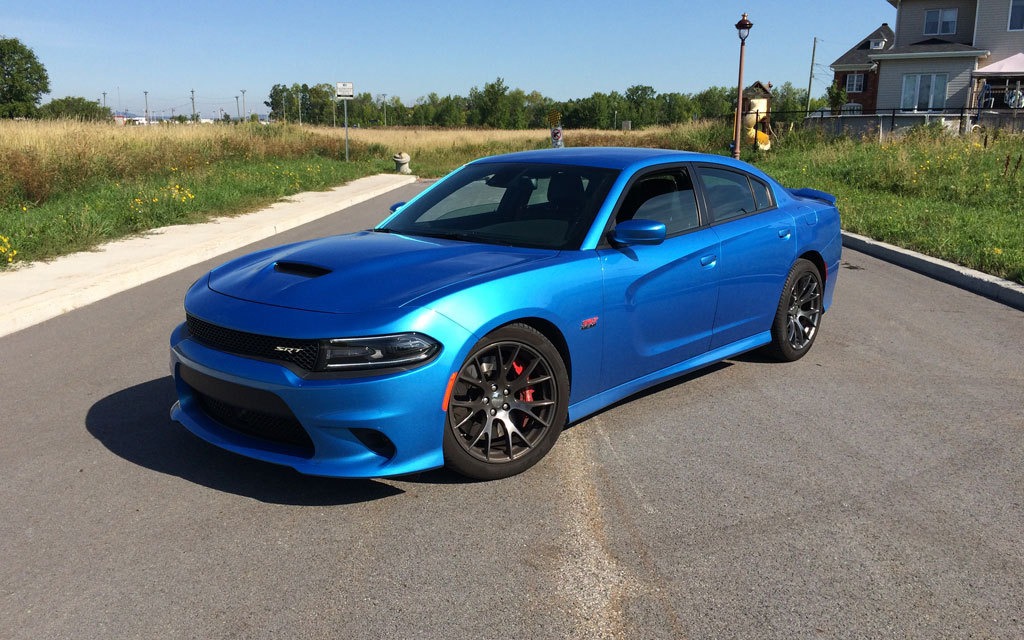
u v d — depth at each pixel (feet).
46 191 43.14
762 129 97.91
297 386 9.37
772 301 15.71
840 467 11.43
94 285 23.27
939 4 116.88
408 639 7.38
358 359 9.37
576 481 10.87
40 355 17.22
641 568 8.64
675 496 10.44
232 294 10.78
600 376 12.09
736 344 15.20
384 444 9.86
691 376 15.84
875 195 47.98
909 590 8.29
